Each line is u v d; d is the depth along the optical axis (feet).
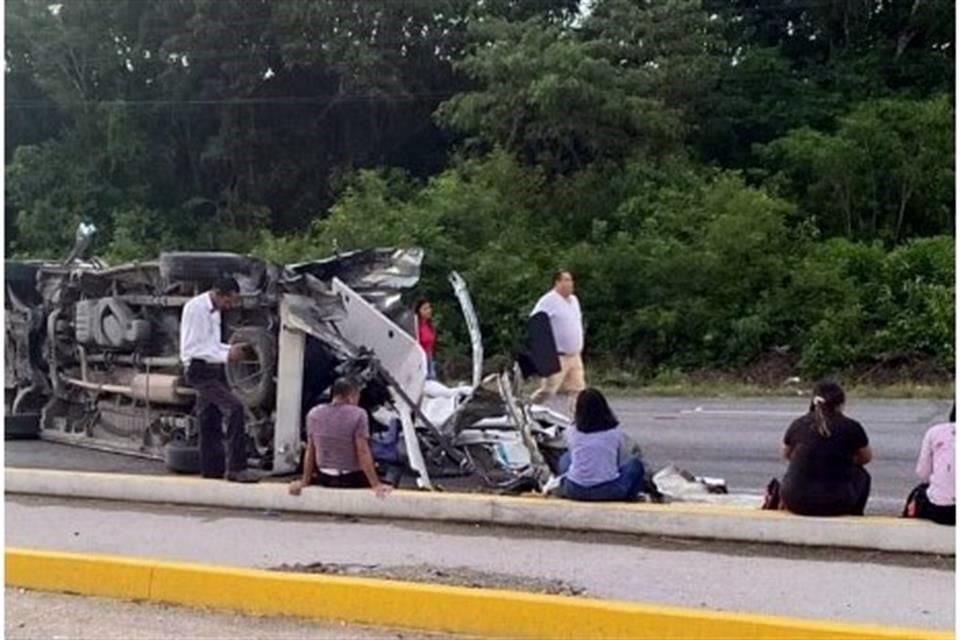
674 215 167.94
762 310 155.94
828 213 175.52
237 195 234.58
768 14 217.97
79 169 237.86
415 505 57.52
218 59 232.73
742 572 47.47
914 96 188.85
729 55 206.49
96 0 241.14
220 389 65.62
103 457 80.18
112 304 78.64
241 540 53.78
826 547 50.78
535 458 63.93
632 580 46.52
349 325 69.92
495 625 42.68
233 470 64.13
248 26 229.86
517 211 175.83
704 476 74.18
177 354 76.33
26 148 238.68
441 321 159.02
